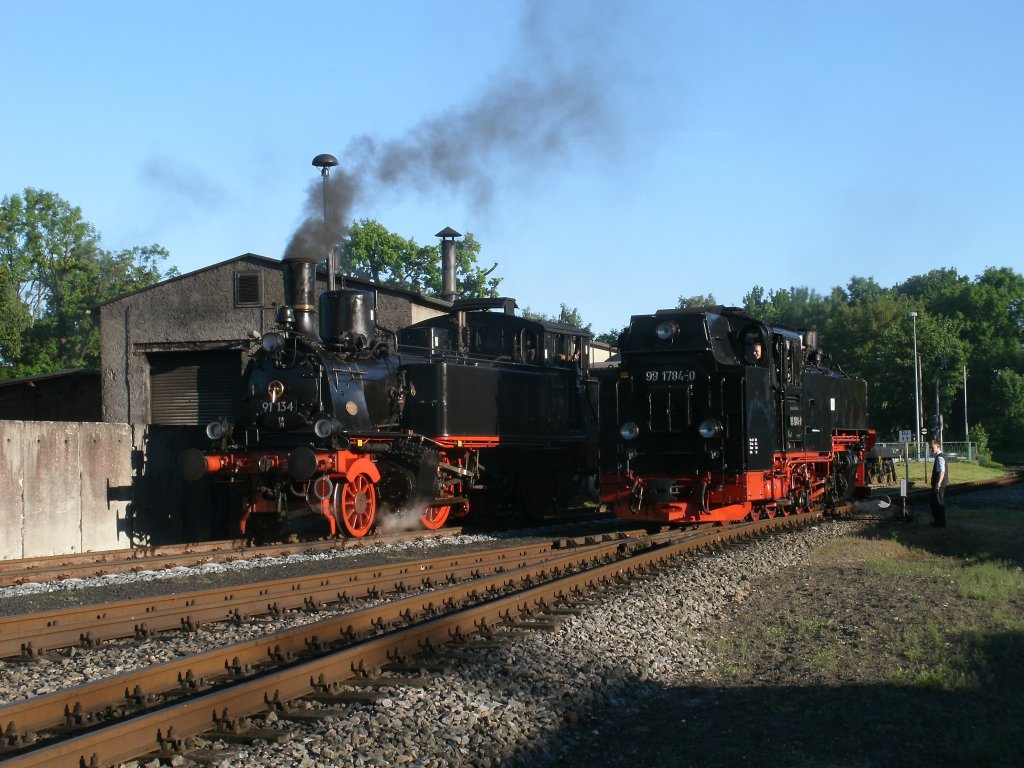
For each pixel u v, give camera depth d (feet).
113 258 200.23
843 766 19.01
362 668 23.13
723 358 52.95
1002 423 268.21
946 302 291.79
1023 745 19.95
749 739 20.71
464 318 70.28
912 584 38.47
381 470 57.77
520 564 42.27
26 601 34.68
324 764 17.88
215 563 44.01
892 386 203.92
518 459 69.36
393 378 59.88
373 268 183.52
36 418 86.89
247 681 20.66
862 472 77.51
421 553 48.01
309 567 42.80
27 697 22.16
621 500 54.34
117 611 30.17
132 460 58.54
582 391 76.54
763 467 52.80
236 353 81.71
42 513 52.60
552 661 25.46
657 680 25.46
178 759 17.61
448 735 19.61
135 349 83.20
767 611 33.96
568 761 19.57
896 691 23.90
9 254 191.93
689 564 41.47
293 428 54.60
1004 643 28.45
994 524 63.82
